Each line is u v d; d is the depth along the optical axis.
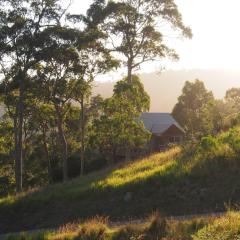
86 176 32.31
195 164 22.28
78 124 54.88
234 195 19.42
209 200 19.58
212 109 45.38
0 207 24.83
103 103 45.41
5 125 52.16
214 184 20.47
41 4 39.00
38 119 50.28
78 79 43.41
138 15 47.59
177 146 32.91
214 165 21.61
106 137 45.78
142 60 49.22
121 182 23.34
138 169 26.72
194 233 12.87
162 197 20.86
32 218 23.30
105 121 44.44
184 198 20.25
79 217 21.80
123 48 48.06
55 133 55.22
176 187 21.09
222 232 12.16
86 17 44.56
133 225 14.86
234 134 24.86
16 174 40.91
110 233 14.74
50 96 42.78
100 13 46.34
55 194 24.66
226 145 23.00
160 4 48.34
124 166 30.69
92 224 15.83
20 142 41.12
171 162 24.83
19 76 39.19
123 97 44.56
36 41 38.03
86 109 51.81
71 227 17.31
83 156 47.28
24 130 52.09
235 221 12.88
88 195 23.33
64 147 45.19
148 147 54.81
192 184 20.91
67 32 38.91
